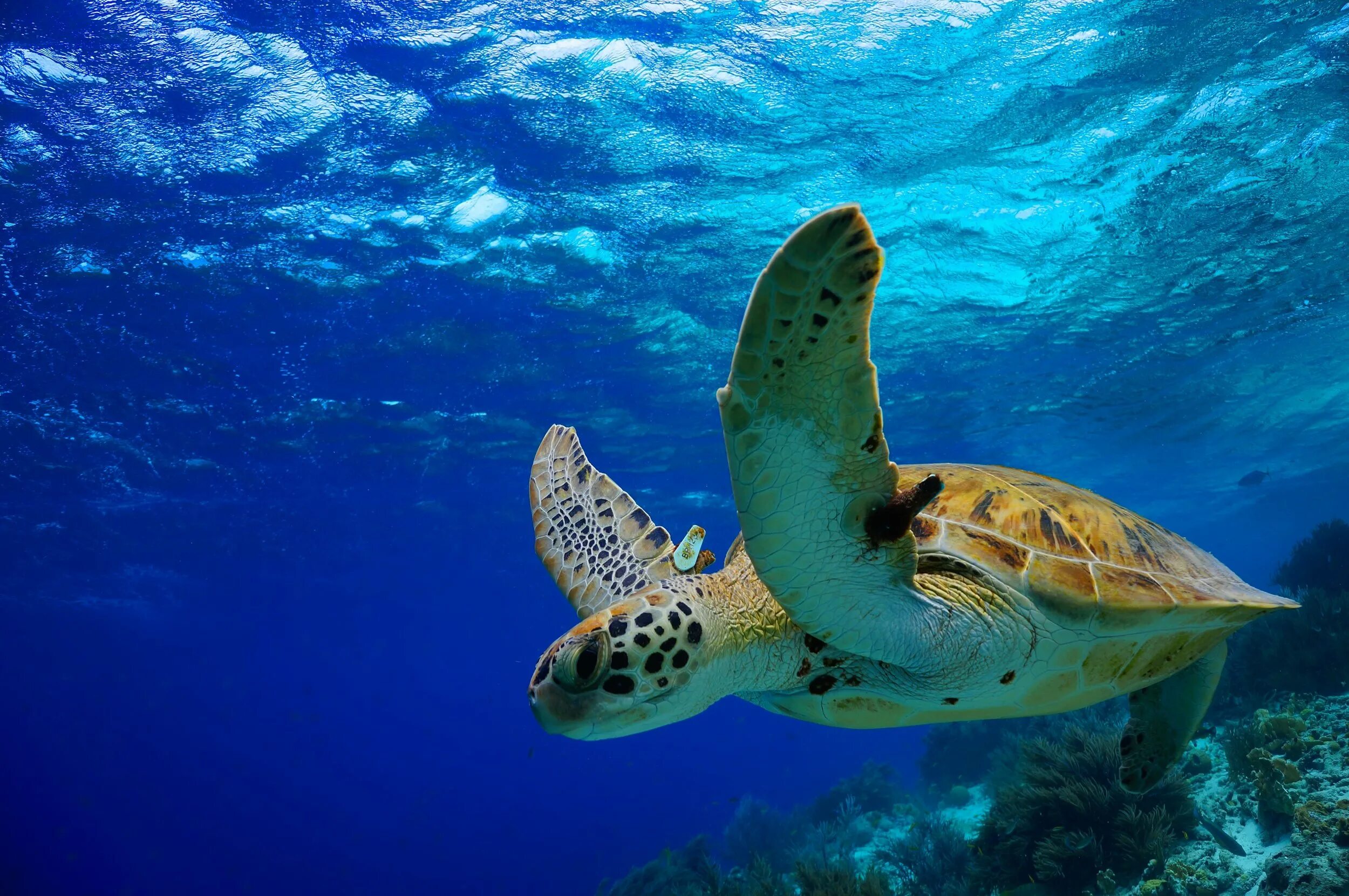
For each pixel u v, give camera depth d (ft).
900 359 56.24
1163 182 38.37
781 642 8.36
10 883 164.35
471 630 187.93
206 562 100.53
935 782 45.16
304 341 49.78
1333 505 161.38
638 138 34.88
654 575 9.78
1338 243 45.09
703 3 28.66
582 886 107.96
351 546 102.22
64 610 119.65
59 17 28.35
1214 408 73.36
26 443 60.75
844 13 28.91
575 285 45.73
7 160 33.91
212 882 177.27
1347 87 32.91
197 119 32.99
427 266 43.21
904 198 39.24
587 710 7.02
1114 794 19.20
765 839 48.93
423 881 151.43
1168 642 9.19
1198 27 29.63
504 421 65.87
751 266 44.47
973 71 31.60
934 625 7.73
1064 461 89.25
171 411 57.77
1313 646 25.70
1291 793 16.63
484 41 30.37
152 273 41.96
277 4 28.68
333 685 256.11
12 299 43.09
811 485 6.19
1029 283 46.85
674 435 71.05
